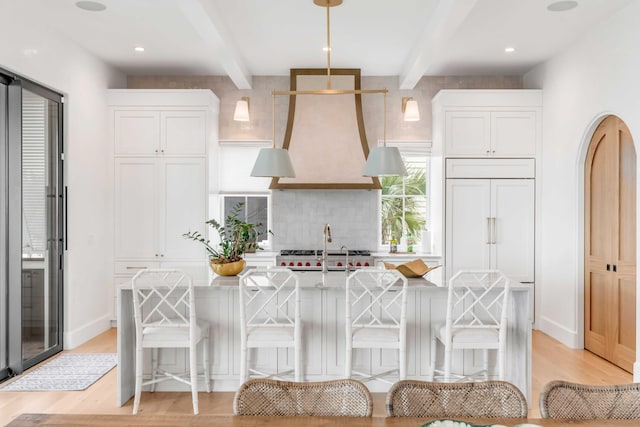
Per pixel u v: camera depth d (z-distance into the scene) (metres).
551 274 5.74
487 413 1.67
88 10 4.38
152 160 6.00
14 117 4.30
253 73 6.44
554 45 5.29
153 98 6.00
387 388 3.95
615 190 4.64
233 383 3.97
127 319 3.77
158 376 3.96
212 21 4.17
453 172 5.99
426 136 6.53
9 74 4.25
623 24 4.33
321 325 3.91
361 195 6.55
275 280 3.99
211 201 6.14
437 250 6.17
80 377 4.28
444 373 3.73
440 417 1.63
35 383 4.13
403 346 3.47
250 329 3.57
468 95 5.98
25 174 4.48
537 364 4.69
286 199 6.54
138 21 4.65
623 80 4.34
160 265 6.01
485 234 5.98
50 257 4.91
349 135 6.15
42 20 4.59
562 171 5.46
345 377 3.75
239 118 6.18
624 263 4.52
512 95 5.97
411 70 5.57
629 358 4.45
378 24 4.73
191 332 3.48
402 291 3.46
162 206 6.01
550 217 5.76
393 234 6.73
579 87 5.09
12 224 4.31
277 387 1.71
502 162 5.98
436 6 4.28
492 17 4.53
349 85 6.20
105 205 5.92
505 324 3.47
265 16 4.53
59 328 5.07
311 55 5.71
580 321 5.21
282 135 6.56
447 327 3.48
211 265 4.21
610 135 4.71
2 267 4.21
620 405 1.67
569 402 1.67
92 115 5.60
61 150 5.06
